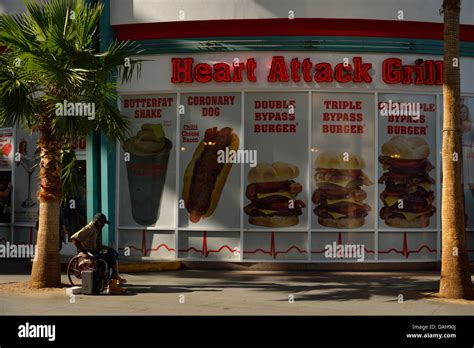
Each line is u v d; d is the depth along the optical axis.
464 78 16.55
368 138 16.30
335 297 12.09
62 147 13.29
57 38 11.76
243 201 16.22
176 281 14.25
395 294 12.46
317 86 16.08
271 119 16.25
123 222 16.81
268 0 15.94
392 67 16.11
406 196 16.34
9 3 17.31
